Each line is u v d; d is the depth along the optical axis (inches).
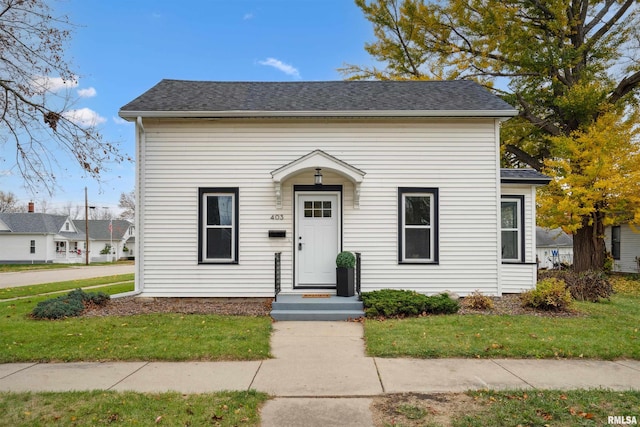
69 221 2086.6
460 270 401.1
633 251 846.5
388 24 810.8
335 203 406.6
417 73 832.9
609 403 167.9
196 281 396.8
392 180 403.2
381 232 402.0
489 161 403.2
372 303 334.3
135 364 222.7
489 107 394.9
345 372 210.1
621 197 571.5
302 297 373.7
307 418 157.4
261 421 155.2
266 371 211.8
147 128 399.9
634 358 232.8
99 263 1825.8
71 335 268.1
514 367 217.2
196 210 398.3
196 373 208.4
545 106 748.6
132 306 368.2
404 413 160.9
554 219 577.9
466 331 279.1
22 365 220.2
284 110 390.9
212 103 407.5
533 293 356.5
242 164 401.1
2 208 2365.9
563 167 577.9
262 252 400.2
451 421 153.2
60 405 165.3
